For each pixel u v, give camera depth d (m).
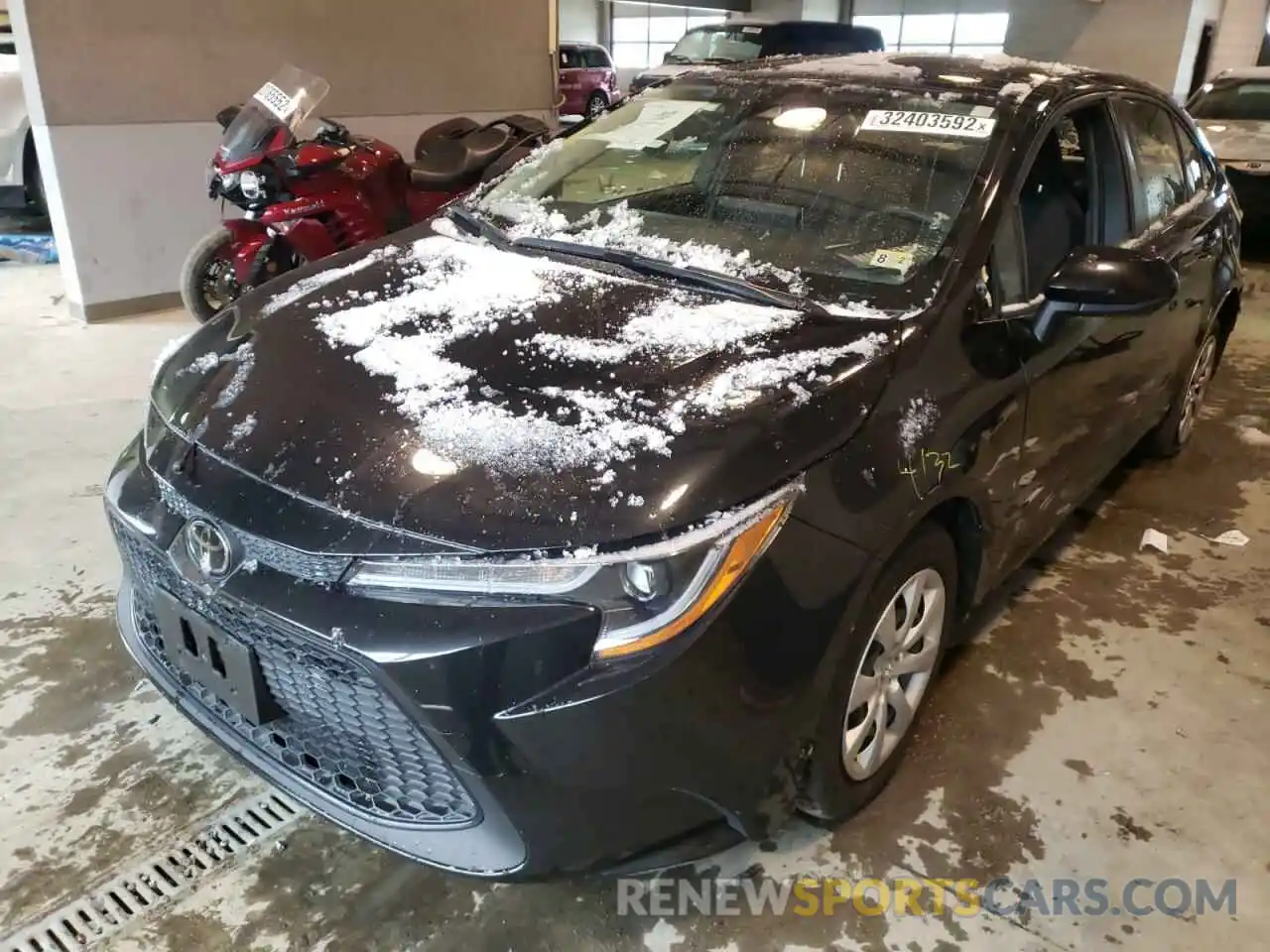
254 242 4.61
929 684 2.17
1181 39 14.77
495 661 1.41
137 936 1.72
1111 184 2.68
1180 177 3.22
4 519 3.10
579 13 23.09
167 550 1.66
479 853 1.50
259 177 4.45
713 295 2.01
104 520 3.12
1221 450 4.00
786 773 1.66
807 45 11.20
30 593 2.71
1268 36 16.55
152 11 5.25
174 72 5.42
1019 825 2.02
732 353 1.76
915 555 1.88
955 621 2.22
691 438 1.55
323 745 1.60
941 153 2.24
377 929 1.75
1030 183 2.32
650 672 1.42
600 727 1.42
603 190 2.54
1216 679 2.52
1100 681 2.49
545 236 2.34
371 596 1.46
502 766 1.43
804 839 1.97
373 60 6.45
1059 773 2.17
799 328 1.86
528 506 1.45
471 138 5.25
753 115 2.52
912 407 1.78
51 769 2.10
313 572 1.49
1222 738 2.30
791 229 2.20
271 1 5.79
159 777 2.09
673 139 2.58
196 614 1.64
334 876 1.86
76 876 1.84
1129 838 2.00
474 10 7.00
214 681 1.68
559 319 1.89
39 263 6.68
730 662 1.49
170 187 5.55
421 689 1.40
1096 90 2.61
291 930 1.75
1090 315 2.09
